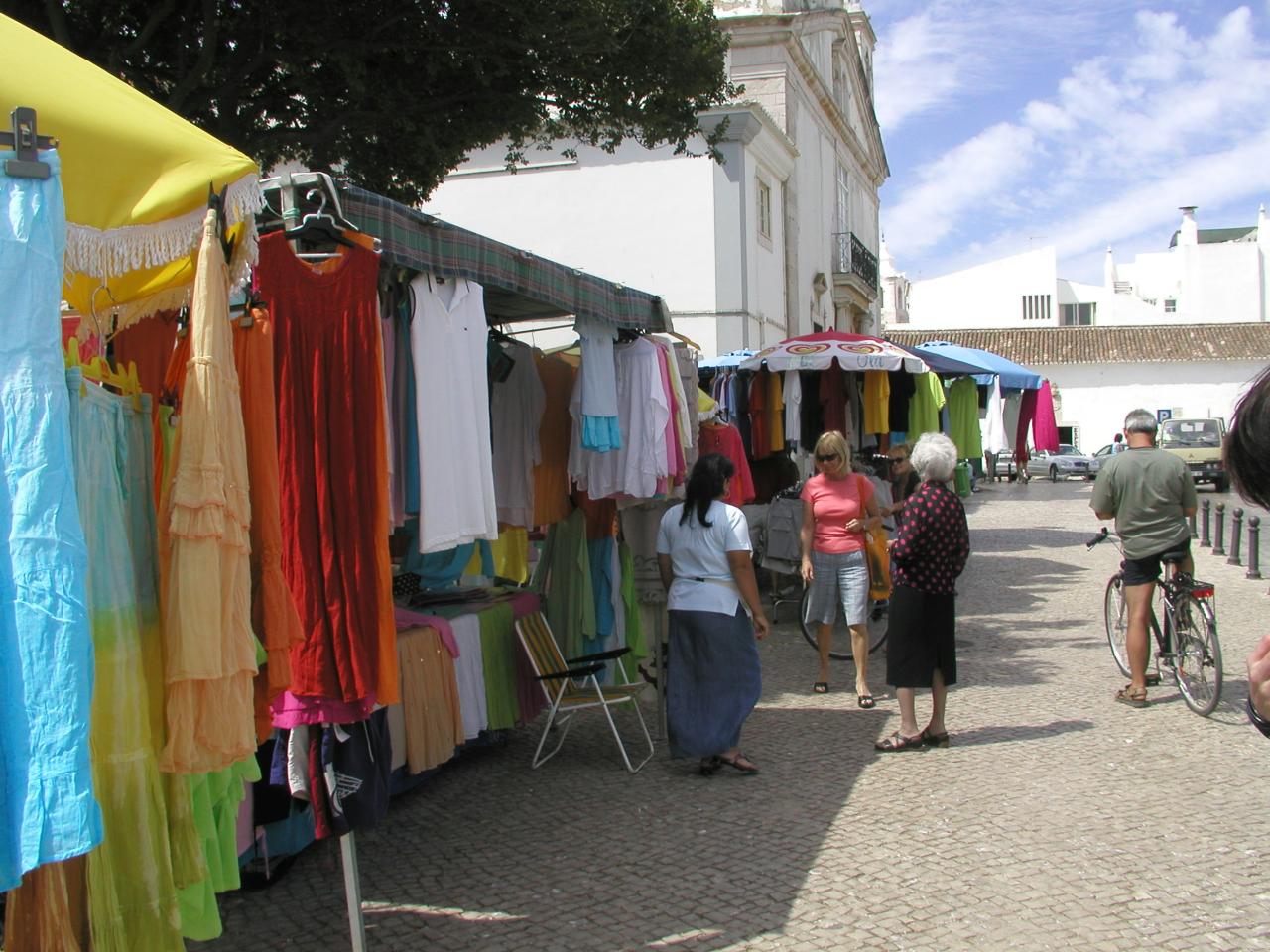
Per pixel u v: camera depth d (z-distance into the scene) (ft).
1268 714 6.93
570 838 16.98
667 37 34.14
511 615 21.08
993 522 74.23
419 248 14.16
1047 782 19.07
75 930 8.91
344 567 12.07
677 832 17.10
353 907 12.52
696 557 19.95
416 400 14.51
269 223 12.34
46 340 7.71
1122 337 155.63
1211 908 13.92
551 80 34.55
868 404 36.99
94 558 8.97
